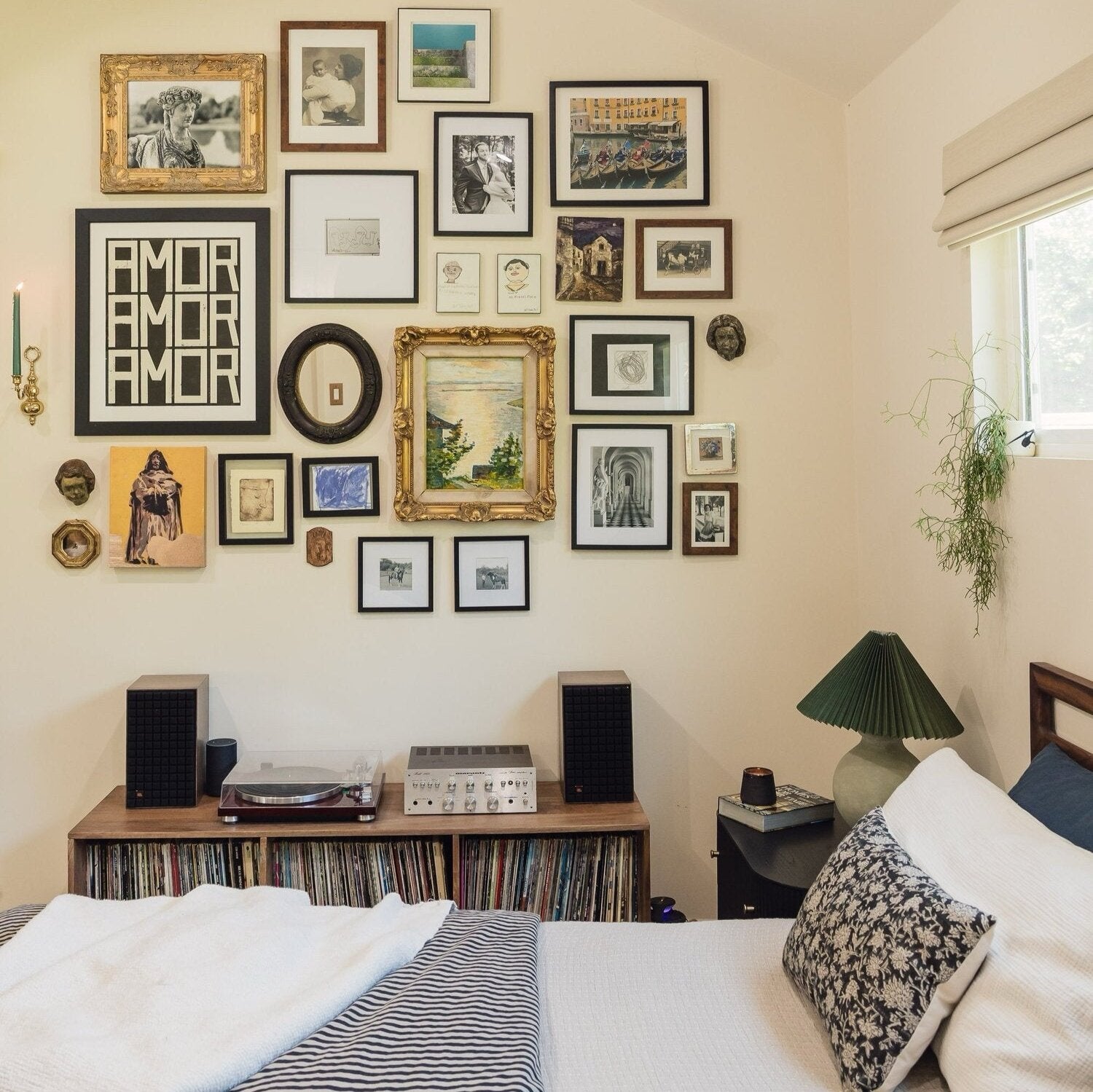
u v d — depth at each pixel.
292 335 2.97
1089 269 1.96
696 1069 1.51
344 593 3.00
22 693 2.95
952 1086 1.39
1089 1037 1.29
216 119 2.94
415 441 2.97
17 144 2.92
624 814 2.71
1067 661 1.97
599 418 3.02
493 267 2.99
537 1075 1.42
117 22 2.94
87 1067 1.32
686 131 3.00
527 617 3.03
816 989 1.59
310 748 3.01
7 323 2.93
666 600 3.04
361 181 2.96
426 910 1.97
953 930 1.42
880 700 2.33
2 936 1.78
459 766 2.73
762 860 2.39
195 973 1.59
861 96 2.90
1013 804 1.73
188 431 2.95
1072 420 2.04
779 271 3.02
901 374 2.70
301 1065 1.39
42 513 2.94
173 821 2.65
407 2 2.97
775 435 3.03
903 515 2.71
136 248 2.94
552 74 2.99
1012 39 2.10
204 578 2.97
